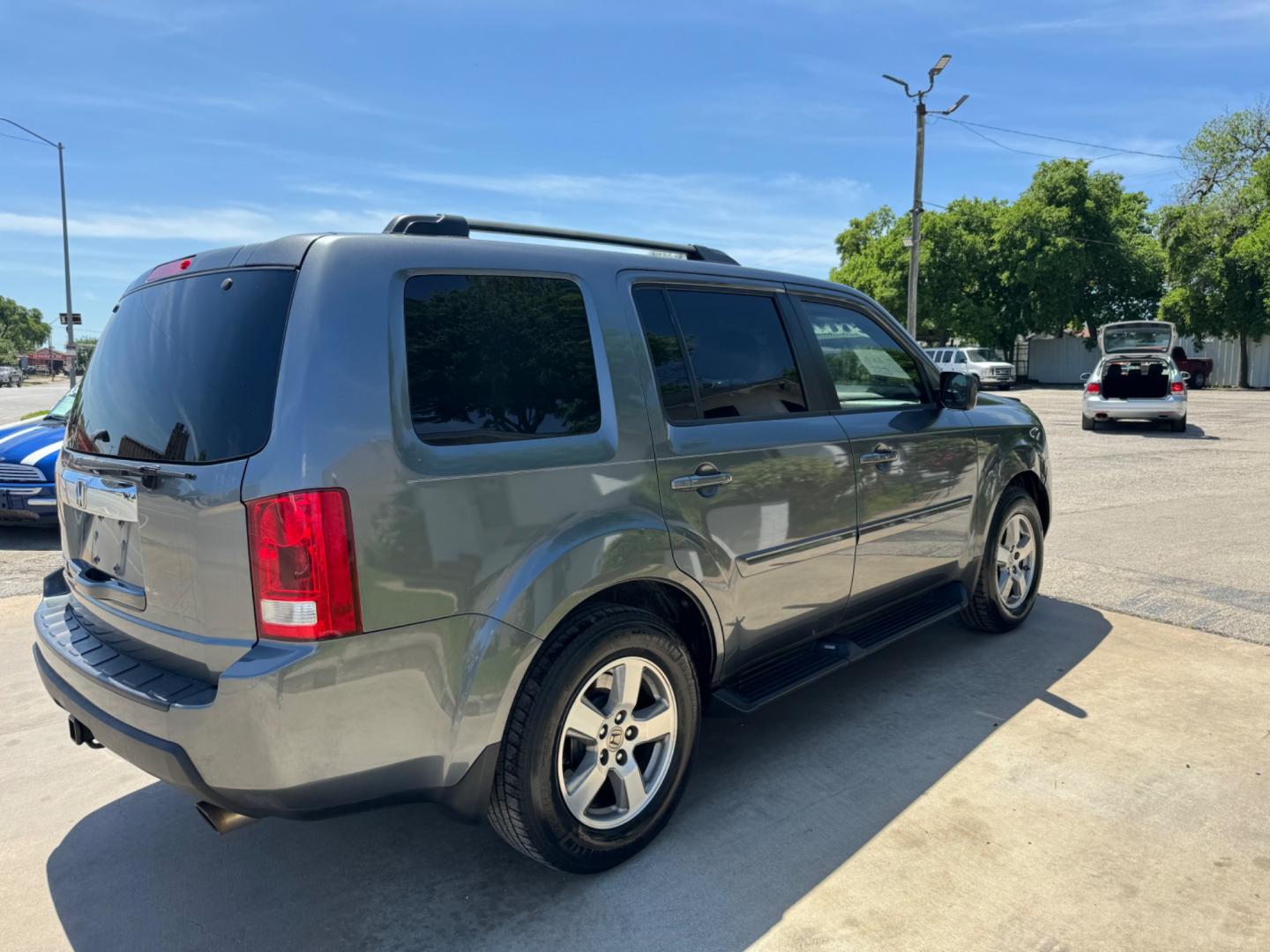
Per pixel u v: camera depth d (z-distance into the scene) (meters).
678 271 3.09
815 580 3.39
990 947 2.33
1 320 108.31
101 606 2.58
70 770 3.51
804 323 3.55
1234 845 2.79
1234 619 5.02
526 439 2.48
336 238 2.32
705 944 2.37
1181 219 35.44
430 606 2.24
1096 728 3.65
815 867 2.71
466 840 2.95
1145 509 8.43
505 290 2.57
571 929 2.45
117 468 2.46
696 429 2.93
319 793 2.16
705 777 3.31
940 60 23.22
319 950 2.39
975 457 4.30
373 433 2.17
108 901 2.64
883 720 3.76
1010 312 37.00
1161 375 16.25
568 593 2.47
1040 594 5.58
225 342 2.31
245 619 2.13
